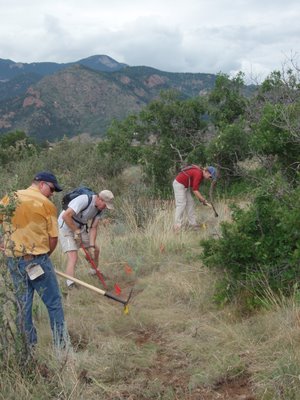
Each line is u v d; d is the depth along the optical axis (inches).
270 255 211.9
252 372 161.3
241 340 179.2
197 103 582.9
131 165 679.7
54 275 182.4
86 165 635.5
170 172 556.4
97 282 270.8
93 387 159.6
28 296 176.2
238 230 217.2
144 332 204.4
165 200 491.5
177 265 279.6
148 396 157.5
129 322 210.1
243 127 499.8
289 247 209.6
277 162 340.5
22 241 173.3
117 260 305.3
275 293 206.1
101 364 172.9
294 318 180.7
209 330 192.7
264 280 208.1
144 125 606.2
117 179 616.1
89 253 273.6
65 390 152.4
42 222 175.6
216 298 213.2
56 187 186.2
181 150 565.3
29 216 173.3
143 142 614.5
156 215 390.3
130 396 156.6
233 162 487.2
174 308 222.2
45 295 180.5
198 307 217.8
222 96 569.6
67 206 262.8
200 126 588.1
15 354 159.5
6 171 677.9
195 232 354.0
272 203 216.4
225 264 217.9
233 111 567.5
